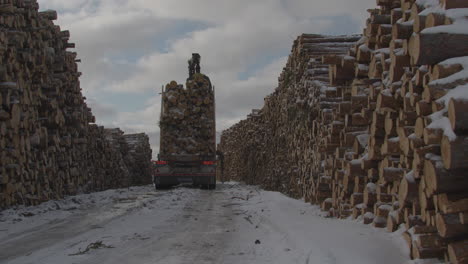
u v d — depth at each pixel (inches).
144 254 218.2
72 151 589.9
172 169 791.7
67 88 564.7
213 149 819.4
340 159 311.9
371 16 277.7
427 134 154.7
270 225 305.0
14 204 402.0
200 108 823.1
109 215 380.8
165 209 429.7
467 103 140.3
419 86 187.8
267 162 837.2
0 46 373.4
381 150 235.1
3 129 373.1
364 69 271.4
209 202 507.2
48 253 221.9
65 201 484.1
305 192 468.8
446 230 158.7
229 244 242.8
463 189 156.5
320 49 505.4
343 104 292.2
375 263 176.1
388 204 247.1
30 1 454.3
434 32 159.9
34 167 450.3
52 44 530.3
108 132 1026.7
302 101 486.6
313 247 213.0
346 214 298.8
